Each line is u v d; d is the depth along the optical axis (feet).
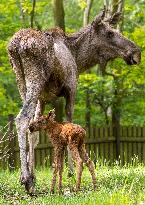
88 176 54.29
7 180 53.11
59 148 43.83
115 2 84.94
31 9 81.92
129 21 102.78
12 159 71.72
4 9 85.61
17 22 91.50
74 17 125.70
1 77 101.96
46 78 45.50
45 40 45.21
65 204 37.35
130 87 87.86
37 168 75.72
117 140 87.04
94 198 37.93
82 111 96.22
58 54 46.96
